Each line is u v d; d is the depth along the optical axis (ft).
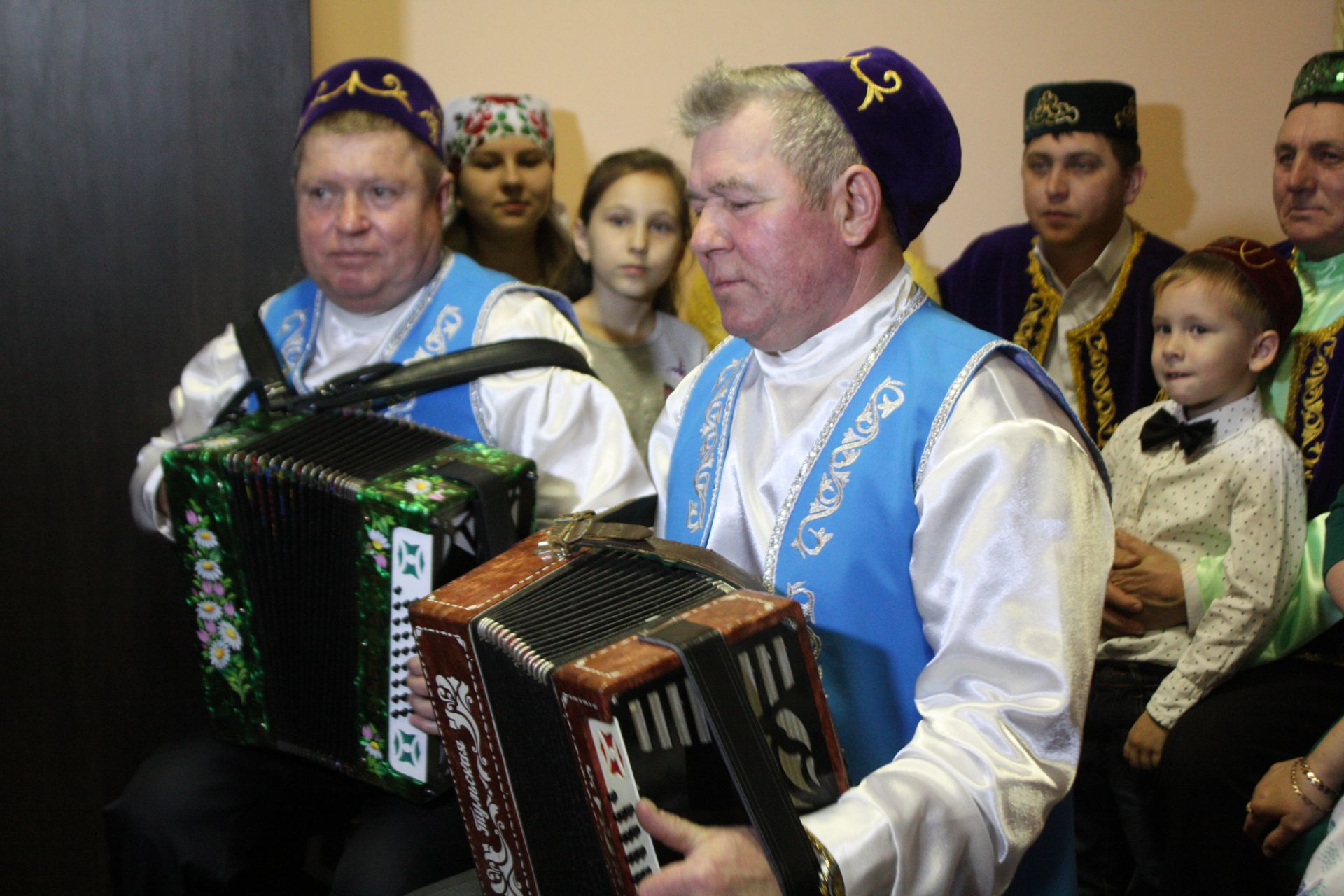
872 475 4.20
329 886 6.63
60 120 8.06
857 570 4.18
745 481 4.60
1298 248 7.26
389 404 6.21
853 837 3.42
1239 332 6.56
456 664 4.02
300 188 6.27
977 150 10.01
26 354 8.25
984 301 8.79
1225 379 6.64
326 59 9.57
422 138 6.26
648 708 3.31
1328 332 6.80
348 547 5.18
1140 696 6.67
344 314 6.55
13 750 8.52
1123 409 8.11
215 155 8.20
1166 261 8.15
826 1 9.80
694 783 3.37
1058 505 3.91
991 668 3.84
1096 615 3.93
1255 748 5.98
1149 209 10.03
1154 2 9.76
